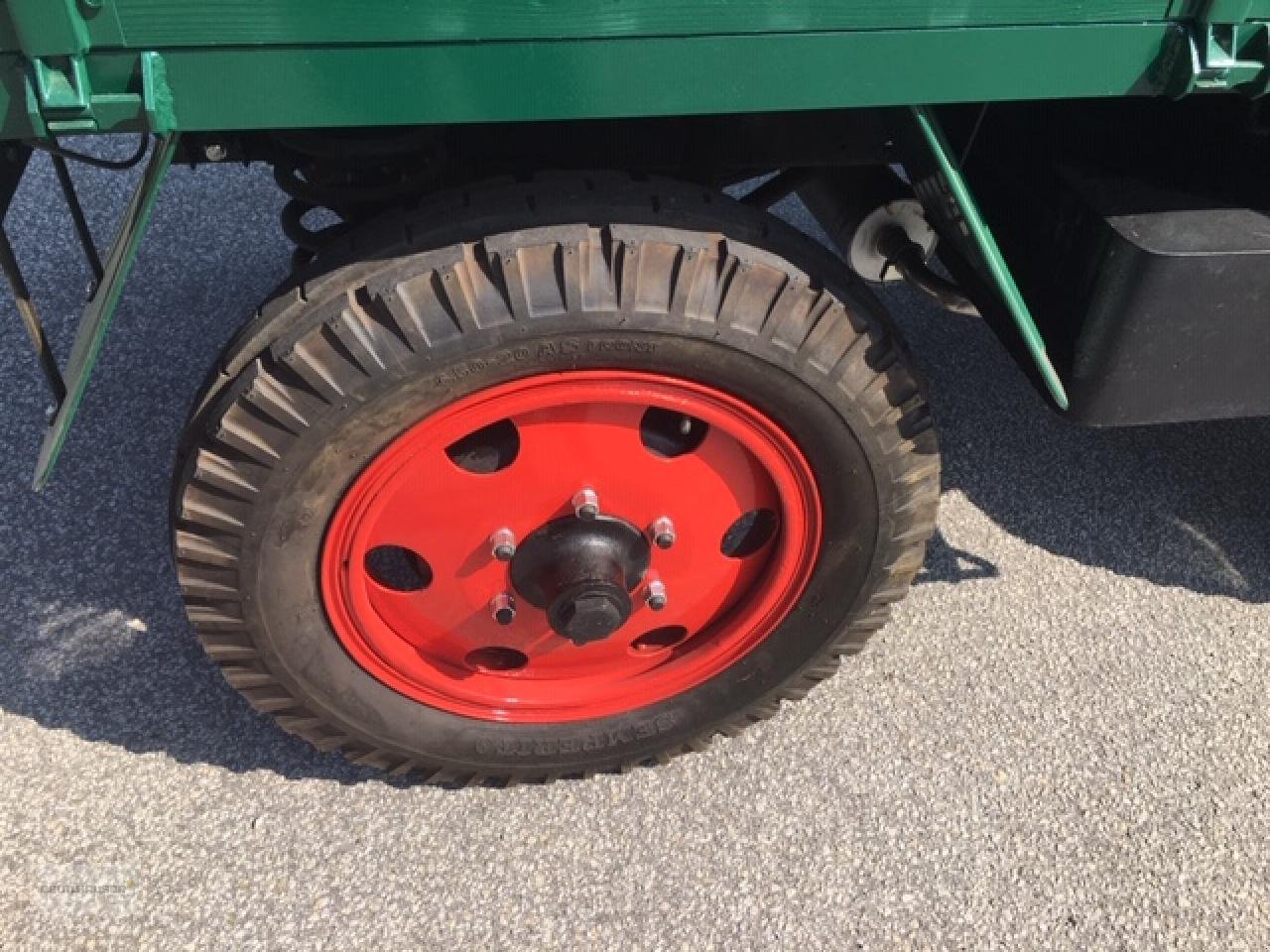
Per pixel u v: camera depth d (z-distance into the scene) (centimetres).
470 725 181
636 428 155
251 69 108
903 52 116
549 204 143
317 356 135
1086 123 163
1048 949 175
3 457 248
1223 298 144
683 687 185
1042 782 197
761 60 115
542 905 178
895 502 163
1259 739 206
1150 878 184
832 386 147
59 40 100
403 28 107
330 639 165
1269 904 181
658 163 176
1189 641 223
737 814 191
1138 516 249
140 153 154
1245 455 266
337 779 194
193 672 210
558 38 110
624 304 136
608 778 196
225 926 173
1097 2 115
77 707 203
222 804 189
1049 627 225
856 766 199
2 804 187
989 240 138
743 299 140
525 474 157
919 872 184
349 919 175
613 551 164
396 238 143
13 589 222
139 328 281
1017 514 249
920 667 216
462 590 169
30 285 291
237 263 304
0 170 141
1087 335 150
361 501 151
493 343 136
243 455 141
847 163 180
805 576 172
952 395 276
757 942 174
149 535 234
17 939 170
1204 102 163
